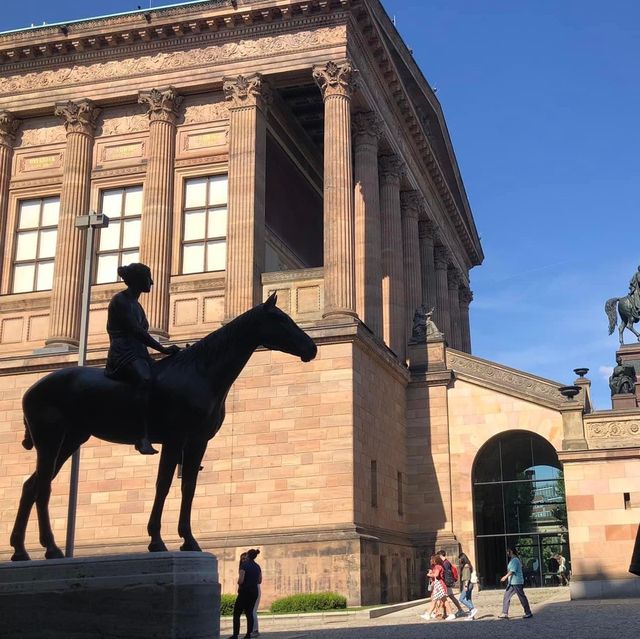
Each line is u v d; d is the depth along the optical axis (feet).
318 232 189.16
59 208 144.87
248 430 122.52
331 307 126.21
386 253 162.50
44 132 151.94
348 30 139.03
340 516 115.65
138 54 146.92
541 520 148.05
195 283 137.18
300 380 122.31
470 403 150.00
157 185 140.05
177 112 145.38
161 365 44.91
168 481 43.27
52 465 44.75
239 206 134.21
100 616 39.96
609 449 117.29
